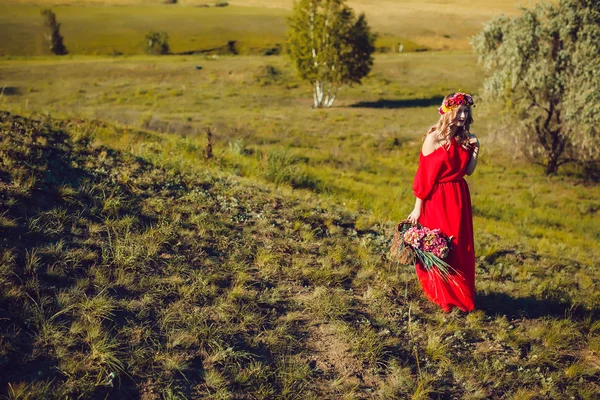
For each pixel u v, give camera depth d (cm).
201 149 1148
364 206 1014
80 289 417
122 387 334
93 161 727
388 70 5581
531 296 579
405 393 377
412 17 12094
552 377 421
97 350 350
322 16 4000
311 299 480
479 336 470
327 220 709
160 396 335
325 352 409
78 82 4631
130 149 870
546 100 2273
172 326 401
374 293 507
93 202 580
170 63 5491
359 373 390
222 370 367
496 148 2617
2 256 422
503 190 2012
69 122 1075
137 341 377
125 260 467
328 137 2784
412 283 548
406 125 3247
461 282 482
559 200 1956
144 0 16275
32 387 309
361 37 4031
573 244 1146
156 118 2786
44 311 379
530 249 860
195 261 511
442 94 4628
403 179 1934
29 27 9444
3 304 375
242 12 12950
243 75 5056
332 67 4016
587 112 2055
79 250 472
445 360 419
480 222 1208
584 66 2117
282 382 366
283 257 559
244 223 638
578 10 2123
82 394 315
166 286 453
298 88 4847
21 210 510
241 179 868
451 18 12031
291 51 4181
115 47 8294
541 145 2427
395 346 430
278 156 1181
